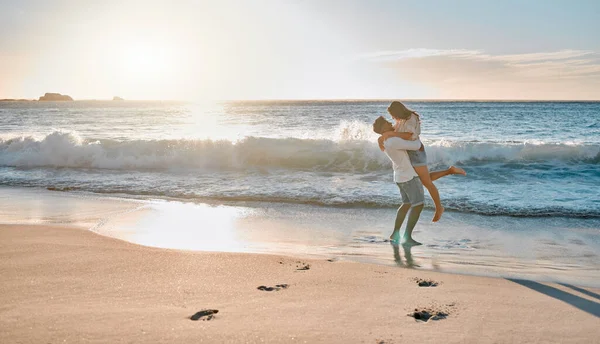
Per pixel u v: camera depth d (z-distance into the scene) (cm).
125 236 548
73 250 448
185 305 293
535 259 448
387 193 812
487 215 653
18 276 357
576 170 986
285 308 291
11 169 1176
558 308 299
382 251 481
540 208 686
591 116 4847
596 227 584
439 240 530
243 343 232
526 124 3522
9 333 240
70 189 909
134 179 1010
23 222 627
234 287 337
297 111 7100
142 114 5844
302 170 1077
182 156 1187
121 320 262
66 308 283
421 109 7656
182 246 499
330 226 603
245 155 1177
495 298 320
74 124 3472
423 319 277
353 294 325
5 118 4622
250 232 571
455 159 1112
